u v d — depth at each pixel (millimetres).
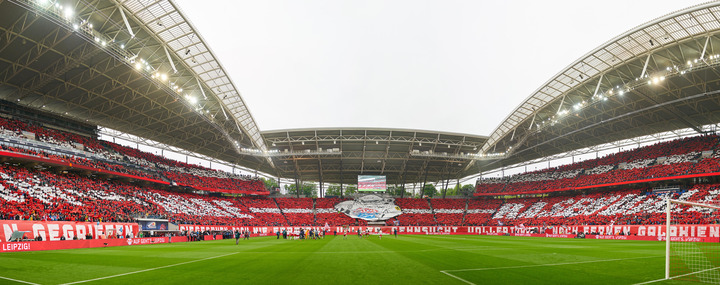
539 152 88875
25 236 34125
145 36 41000
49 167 53469
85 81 44719
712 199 57156
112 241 41812
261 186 96125
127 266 20703
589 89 57562
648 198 66250
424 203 98500
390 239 56906
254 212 86188
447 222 91625
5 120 50250
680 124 67000
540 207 86125
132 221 51562
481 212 94750
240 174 97125
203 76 51188
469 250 33125
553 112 66625
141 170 67312
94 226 41531
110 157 63281
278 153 77875
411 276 16984
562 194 89750
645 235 54750
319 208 93938
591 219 69062
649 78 49844
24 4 28969
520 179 98125
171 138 73000
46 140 53625
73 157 54344
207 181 83438
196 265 21156
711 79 48812
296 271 18609
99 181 58500
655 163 72438
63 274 17625
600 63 50812
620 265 21406
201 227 63500
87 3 34344
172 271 18625
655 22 41156
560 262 22906
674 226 51219
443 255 27781
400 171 98625
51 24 34125
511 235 77562
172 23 39688
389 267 20219
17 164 49875
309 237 64812
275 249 34500
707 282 15875
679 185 66625
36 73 42812
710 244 41781
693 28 41125
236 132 72562
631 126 69688
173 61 46531
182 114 60344
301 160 90750
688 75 48469
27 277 16734
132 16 37062
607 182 75375
